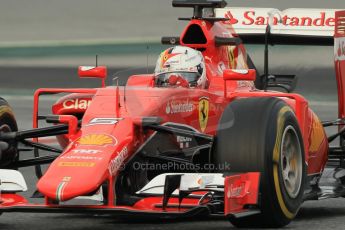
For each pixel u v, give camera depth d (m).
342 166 32.38
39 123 50.09
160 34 94.06
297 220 28.11
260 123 25.39
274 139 25.38
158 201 24.81
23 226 26.95
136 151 25.59
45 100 68.88
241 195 24.70
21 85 76.12
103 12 100.69
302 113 27.59
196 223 27.36
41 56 87.12
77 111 30.77
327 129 54.59
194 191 24.09
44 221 27.95
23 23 99.19
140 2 101.81
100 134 24.81
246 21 37.53
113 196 23.91
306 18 37.16
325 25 36.97
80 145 24.47
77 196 22.88
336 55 32.66
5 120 28.34
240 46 32.31
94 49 89.44
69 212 23.36
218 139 25.72
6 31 96.69
